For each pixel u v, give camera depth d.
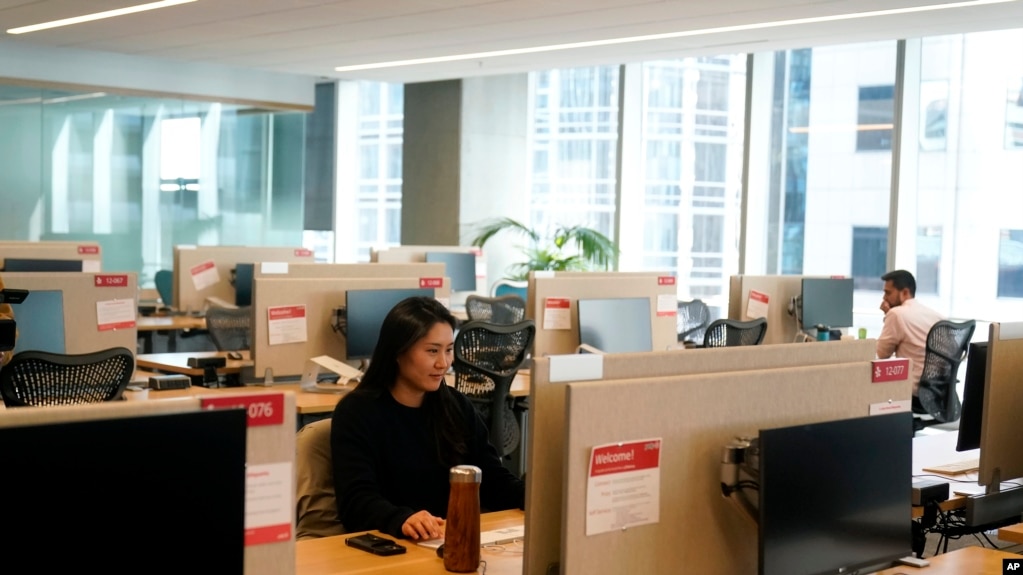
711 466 1.96
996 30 7.01
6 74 9.30
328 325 4.72
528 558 1.84
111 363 3.80
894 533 2.11
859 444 2.04
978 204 7.68
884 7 6.23
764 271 8.90
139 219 10.35
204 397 1.41
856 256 8.31
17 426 1.11
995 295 7.65
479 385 4.82
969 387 3.01
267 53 9.21
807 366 2.14
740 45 7.83
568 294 5.22
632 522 1.84
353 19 7.31
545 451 1.84
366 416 2.68
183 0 6.87
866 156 8.22
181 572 1.21
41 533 1.12
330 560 2.29
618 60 8.81
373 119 11.80
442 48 8.45
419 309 2.71
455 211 10.28
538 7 6.62
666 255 9.63
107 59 9.83
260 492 1.49
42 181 9.73
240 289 7.78
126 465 1.18
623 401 1.82
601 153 10.03
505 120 10.48
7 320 3.12
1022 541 2.58
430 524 2.45
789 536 1.89
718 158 9.21
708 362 2.00
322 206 12.24
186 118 10.56
